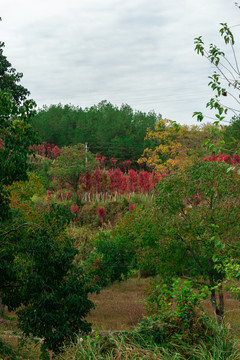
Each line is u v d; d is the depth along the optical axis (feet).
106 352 18.56
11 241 47.52
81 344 18.84
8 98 38.96
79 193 214.90
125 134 403.34
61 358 19.43
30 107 40.37
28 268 45.34
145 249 78.54
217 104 24.45
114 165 342.23
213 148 23.11
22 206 67.36
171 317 21.29
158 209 75.56
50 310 43.83
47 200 193.67
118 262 122.52
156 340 20.27
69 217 48.73
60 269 47.16
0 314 83.82
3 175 39.78
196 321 20.79
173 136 239.30
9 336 65.51
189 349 18.97
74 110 487.20
